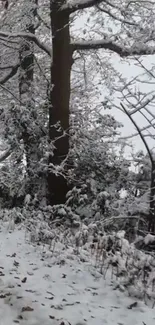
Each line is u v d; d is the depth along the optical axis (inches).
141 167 472.1
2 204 510.6
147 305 221.0
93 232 327.9
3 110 498.3
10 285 216.5
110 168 487.8
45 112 511.8
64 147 475.5
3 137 537.0
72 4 452.4
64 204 431.5
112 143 533.0
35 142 495.2
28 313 189.0
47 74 627.8
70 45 478.3
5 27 578.6
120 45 474.3
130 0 497.4
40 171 479.2
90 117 555.2
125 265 250.5
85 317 195.2
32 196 483.5
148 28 477.1
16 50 596.1
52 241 318.0
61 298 212.8
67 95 478.6
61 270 254.7
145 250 325.1
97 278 249.4
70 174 465.4
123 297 226.4
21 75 568.1
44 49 519.2
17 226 360.2
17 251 283.1
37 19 550.0
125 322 198.2
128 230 413.4
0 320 180.1
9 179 501.4
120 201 430.0
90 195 470.9
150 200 393.4
